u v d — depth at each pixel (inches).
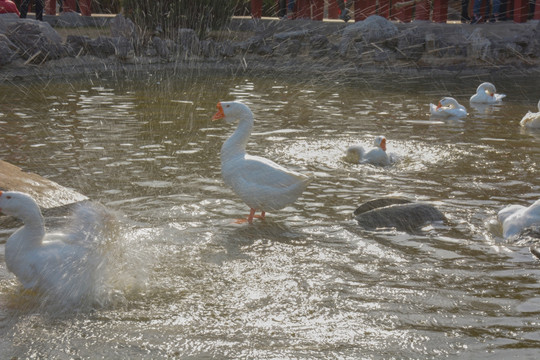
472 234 233.1
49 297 176.4
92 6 1055.6
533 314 171.9
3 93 518.3
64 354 149.5
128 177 294.0
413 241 225.3
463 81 684.1
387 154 342.6
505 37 787.4
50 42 660.1
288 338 157.9
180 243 218.8
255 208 243.6
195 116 442.6
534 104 540.7
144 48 743.1
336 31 861.8
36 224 181.3
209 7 864.9
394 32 765.9
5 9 729.6
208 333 159.8
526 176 312.8
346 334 159.9
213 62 765.3
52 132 381.7
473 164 333.4
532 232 227.9
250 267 201.3
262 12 1003.3
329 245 221.1
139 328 161.9
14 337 156.6
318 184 292.7
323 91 581.3
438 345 154.8
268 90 575.8
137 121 420.8
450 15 998.4
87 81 605.6
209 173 304.0
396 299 180.2
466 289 187.6
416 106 514.3
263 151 350.3
